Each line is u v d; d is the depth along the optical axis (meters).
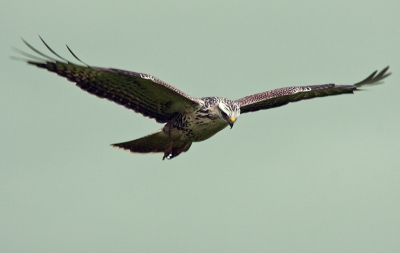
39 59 13.59
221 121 15.57
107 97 14.84
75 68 13.98
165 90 14.77
